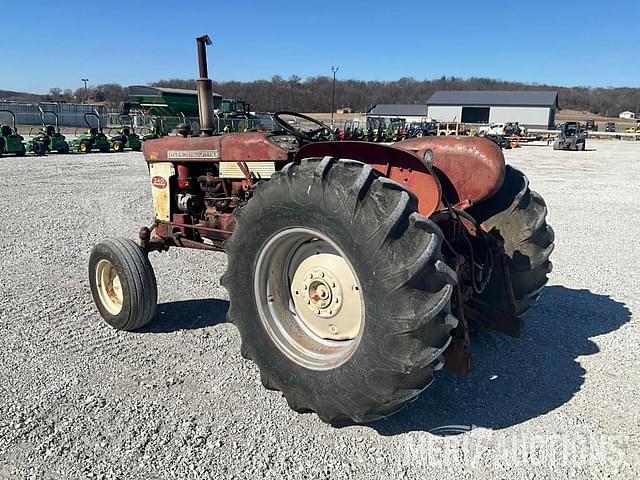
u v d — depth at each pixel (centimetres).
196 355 374
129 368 353
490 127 4731
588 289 521
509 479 250
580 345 392
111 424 289
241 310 304
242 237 293
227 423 292
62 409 303
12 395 317
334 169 257
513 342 396
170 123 2728
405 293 233
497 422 296
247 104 2781
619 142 4450
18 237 722
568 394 325
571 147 3216
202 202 452
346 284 278
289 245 291
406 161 296
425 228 237
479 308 364
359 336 257
